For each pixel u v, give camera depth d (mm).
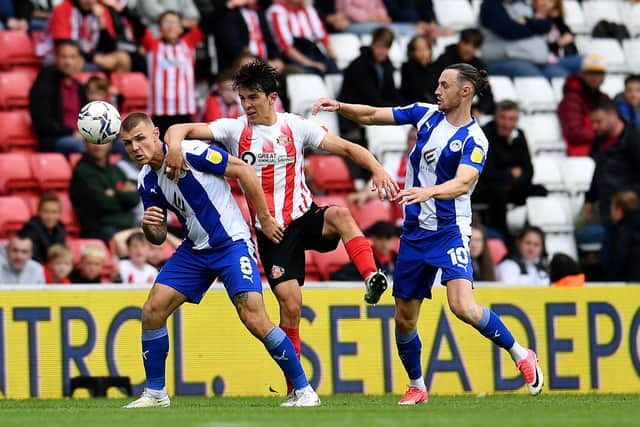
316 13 55531
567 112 56188
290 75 53156
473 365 40219
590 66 55812
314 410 26703
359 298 39469
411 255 29891
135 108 52438
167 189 27703
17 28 52969
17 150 49375
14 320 36844
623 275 47750
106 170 46438
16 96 50938
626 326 41656
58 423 23500
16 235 43094
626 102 58156
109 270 44562
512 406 28906
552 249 52688
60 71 48781
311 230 29688
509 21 57688
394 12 59281
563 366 40906
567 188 55000
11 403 33562
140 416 25125
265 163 29266
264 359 38781
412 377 31188
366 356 39344
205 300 38375
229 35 50812
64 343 37250
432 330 39875
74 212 46812
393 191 29109
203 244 27875
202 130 28938
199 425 22219
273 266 29531
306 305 38844
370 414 25125
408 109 30094
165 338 28594
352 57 56625
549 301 40938
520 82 57719
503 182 50094
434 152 29375
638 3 66312
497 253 48031
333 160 51406
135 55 53062
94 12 51594
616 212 48031
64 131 48719
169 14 49938
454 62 52344
